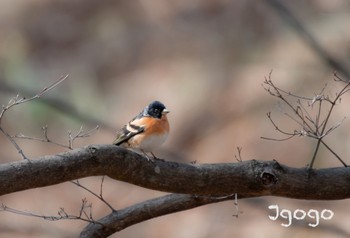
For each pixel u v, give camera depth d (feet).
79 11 72.54
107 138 55.67
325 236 43.57
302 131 20.58
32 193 54.29
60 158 18.31
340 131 48.39
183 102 57.67
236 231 47.60
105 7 72.38
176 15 67.97
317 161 48.49
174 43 64.80
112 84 62.90
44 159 18.20
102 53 66.85
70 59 67.10
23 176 17.87
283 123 51.34
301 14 57.16
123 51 66.33
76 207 52.75
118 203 52.44
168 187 19.57
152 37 66.69
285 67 54.65
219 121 55.21
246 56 59.06
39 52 68.33
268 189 19.63
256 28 61.67
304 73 52.95
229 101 56.08
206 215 49.90
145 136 23.95
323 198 19.99
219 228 48.47
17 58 66.49
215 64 60.23
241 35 61.67
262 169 19.62
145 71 62.90
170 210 21.68
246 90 55.93
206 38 63.67
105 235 21.74
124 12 71.20
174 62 62.39
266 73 55.72
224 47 61.57
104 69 64.95
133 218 21.74
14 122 59.16
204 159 52.85
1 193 17.81
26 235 46.75
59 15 72.43
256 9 62.90
